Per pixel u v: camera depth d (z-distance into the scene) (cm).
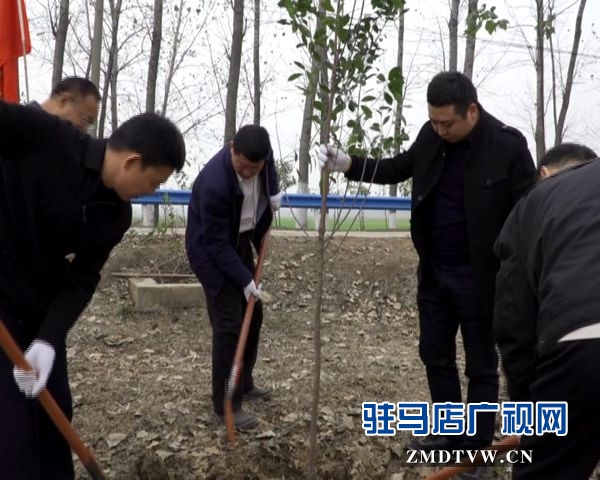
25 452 269
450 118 354
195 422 437
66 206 277
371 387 509
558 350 232
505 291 266
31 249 282
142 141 274
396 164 398
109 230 293
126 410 450
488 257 368
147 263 741
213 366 429
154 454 394
